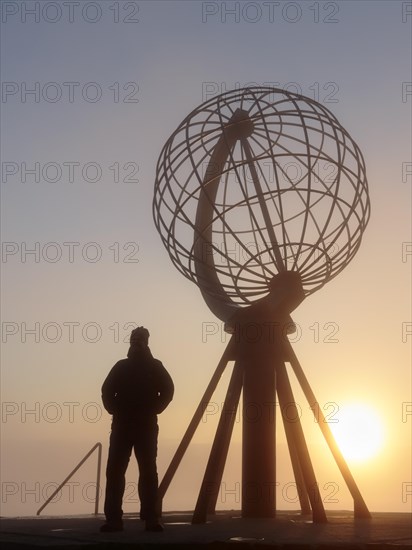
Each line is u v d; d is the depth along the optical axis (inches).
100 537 313.6
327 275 505.4
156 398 372.2
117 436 366.6
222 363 498.9
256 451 492.4
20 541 292.2
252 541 288.2
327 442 484.7
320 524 426.0
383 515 513.7
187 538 308.0
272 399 495.2
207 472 459.8
